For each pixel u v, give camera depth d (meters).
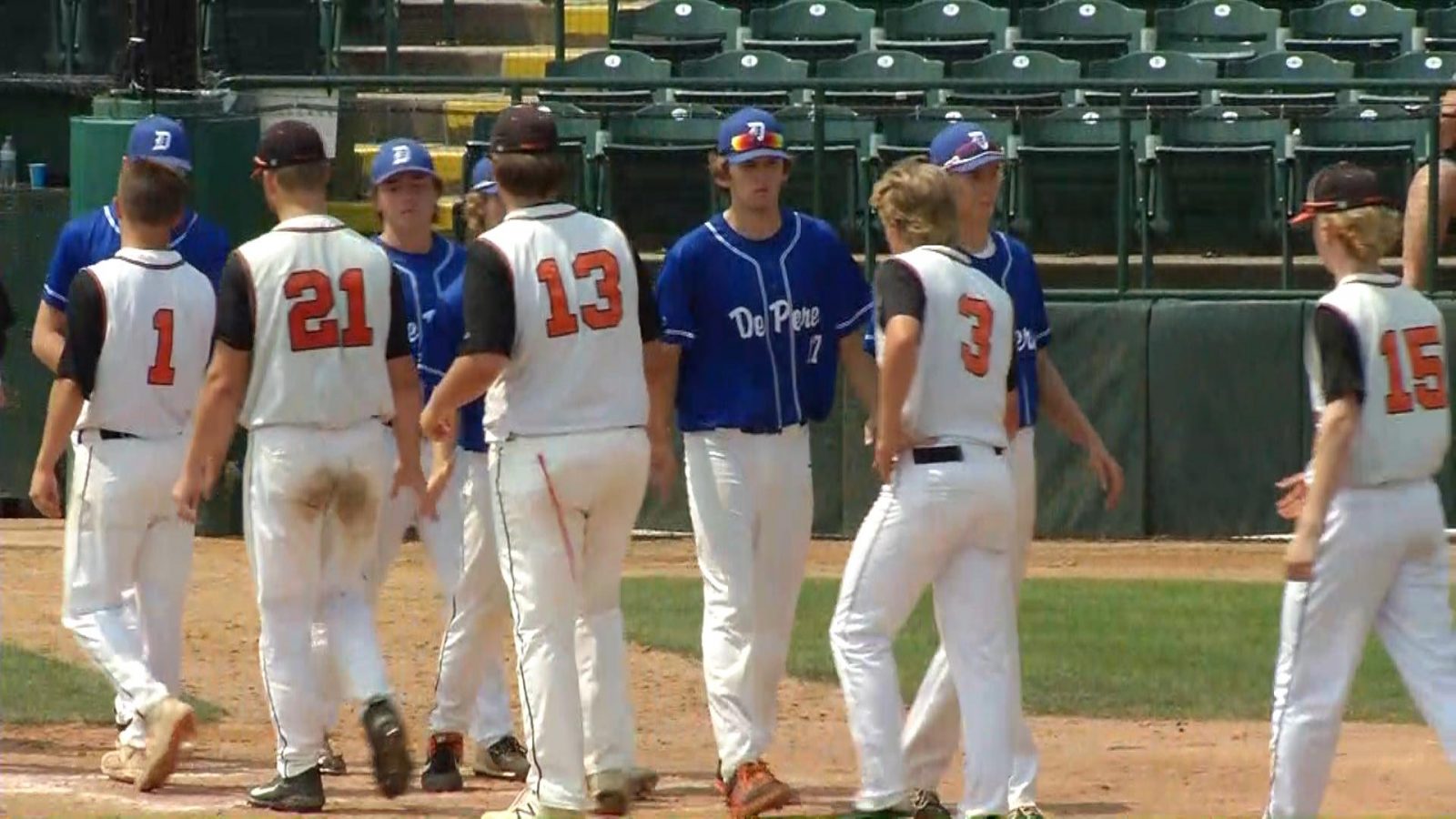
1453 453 49.38
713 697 25.56
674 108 53.72
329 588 25.80
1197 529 50.75
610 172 53.41
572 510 23.78
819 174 50.91
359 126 61.56
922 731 25.05
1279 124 54.72
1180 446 50.59
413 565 46.91
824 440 51.12
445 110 51.38
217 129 47.53
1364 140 53.56
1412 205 46.22
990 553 23.91
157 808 25.67
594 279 23.69
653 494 51.75
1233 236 53.56
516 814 23.95
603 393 23.73
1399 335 22.19
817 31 68.75
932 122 55.81
